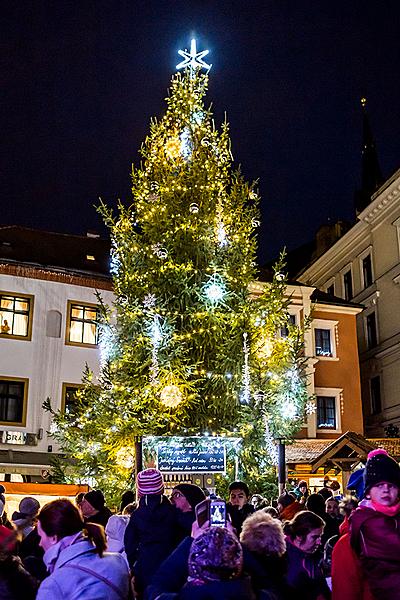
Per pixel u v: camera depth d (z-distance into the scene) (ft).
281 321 74.38
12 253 95.20
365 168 172.55
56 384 88.58
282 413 67.41
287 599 16.70
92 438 65.10
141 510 22.04
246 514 29.22
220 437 57.93
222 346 68.28
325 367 110.22
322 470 77.36
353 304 115.34
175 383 63.98
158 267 69.92
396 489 14.98
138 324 67.51
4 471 82.07
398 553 14.10
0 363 85.97
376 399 118.73
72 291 93.15
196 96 76.43
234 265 73.15
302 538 18.29
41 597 13.79
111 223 73.15
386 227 116.88
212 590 12.39
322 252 147.43
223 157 76.43
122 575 14.64
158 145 75.66
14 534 14.78
